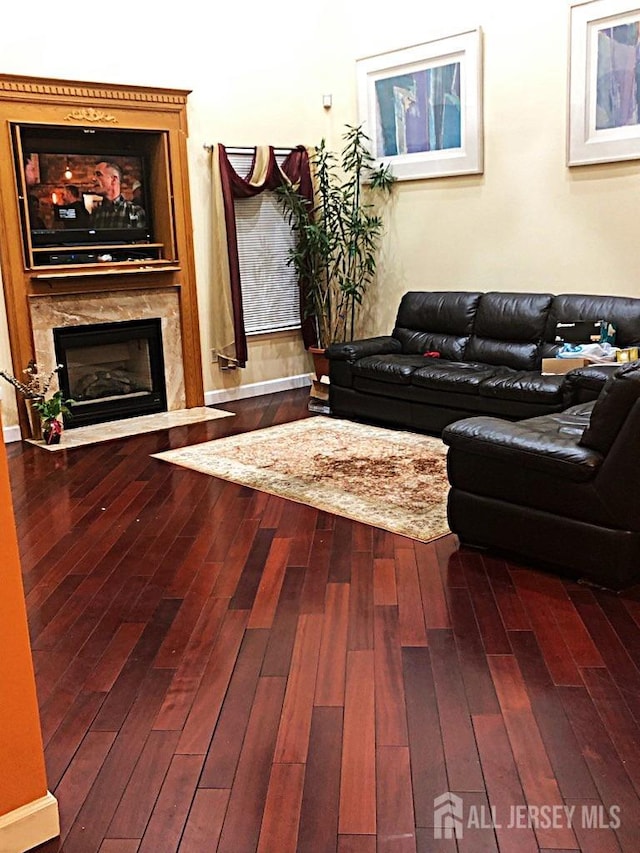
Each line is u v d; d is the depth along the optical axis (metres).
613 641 3.02
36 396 5.97
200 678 2.86
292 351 7.93
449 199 6.89
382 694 2.73
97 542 4.14
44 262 6.29
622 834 2.09
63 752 2.46
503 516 3.70
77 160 6.39
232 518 4.42
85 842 2.11
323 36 7.58
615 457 3.24
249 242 7.44
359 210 7.53
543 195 6.25
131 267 6.59
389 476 5.03
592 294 6.08
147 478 5.18
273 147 7.34
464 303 6.54
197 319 7.11
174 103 6.65
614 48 5.62
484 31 6.36
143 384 7.06
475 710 2.62
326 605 3.38
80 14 6.17
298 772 2.35
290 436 6.09
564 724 2.54
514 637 3.07
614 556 3.35
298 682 2.82
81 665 2.96
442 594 3.45
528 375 5.64
